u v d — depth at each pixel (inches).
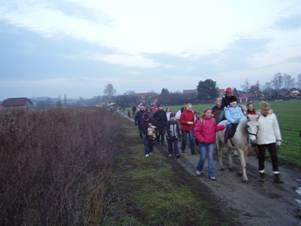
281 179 302.8
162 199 248.5
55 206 176.7
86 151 325.4
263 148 295.6
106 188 255.4
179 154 451.2
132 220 204.4
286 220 203.8
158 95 3031.5
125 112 2370.8
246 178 294.8
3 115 297.0
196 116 526.3
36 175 210.1
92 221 184.2
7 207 166.1
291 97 2797.7
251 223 200.5
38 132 285.4
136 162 405.4
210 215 215.5
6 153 218.7
